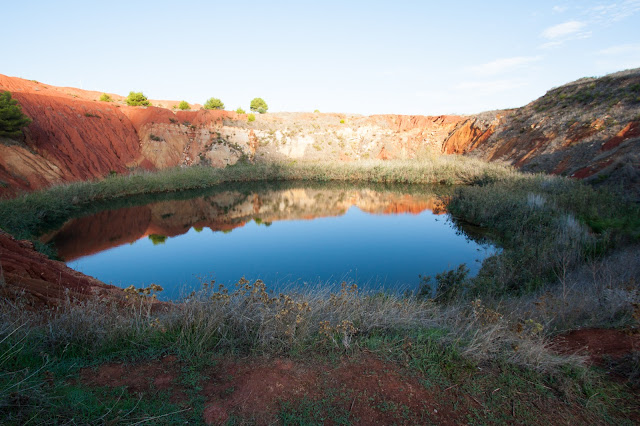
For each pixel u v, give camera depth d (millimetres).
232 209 19234
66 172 22875
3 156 19406
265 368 3111
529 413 2684
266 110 50844
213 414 2502
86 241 12680
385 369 3152
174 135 34625
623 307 4461
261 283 4449
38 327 3604
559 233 9680
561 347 3701
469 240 12297
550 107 28781
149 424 2322
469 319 4195
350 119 47844
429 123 43844
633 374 3076
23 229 12742
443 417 2625
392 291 6918
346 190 25719
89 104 31156
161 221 16203
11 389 2396
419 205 19594
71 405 2385
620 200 12148
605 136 19750
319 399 2734
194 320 3754
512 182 17938
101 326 3637
